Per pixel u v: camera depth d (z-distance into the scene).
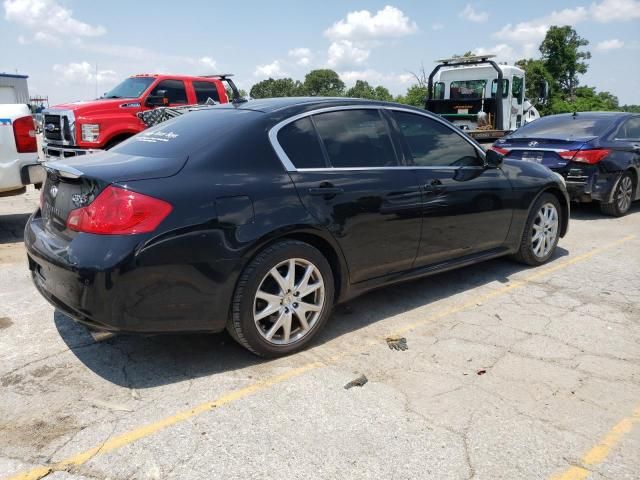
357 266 3.81
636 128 8.76
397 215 3.97
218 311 3.16
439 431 2.73
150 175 3.04
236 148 3.35
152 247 2.89
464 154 4.67
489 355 3.57
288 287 3.42
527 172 5.27
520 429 2.76
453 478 2.40
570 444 2.64
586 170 7.68
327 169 3.67
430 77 16.92
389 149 4.10
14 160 6.27
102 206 2.91
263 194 3.29
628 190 8.33
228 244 3.11
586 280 5.15
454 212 4.42
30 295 4.57
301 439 2.65
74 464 2.45
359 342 3.75
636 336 3.90
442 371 3.35
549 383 3.22
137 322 2.96
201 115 3.95
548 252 5.64
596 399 3.05
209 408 2.91
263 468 2.44
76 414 2.84
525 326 4.05
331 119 3.85
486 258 4.93
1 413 2.84
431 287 4.92
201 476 2.38
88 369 3.33
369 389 3.12
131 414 2.85
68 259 2.93
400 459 2.51
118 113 10.08
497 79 15.69
